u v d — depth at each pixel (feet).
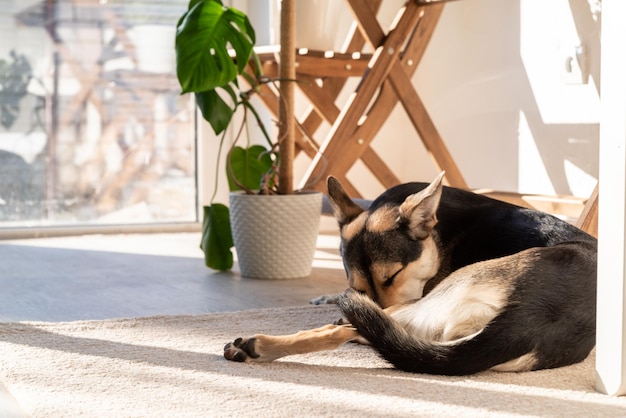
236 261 11.76
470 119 12.93
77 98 13.41
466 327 7.65
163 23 13.66
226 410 7.14
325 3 11.89
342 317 8.79
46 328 8.77
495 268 7.77
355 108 11.53
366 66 12.16
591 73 11.32
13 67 13.12
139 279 10.75
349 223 8.51
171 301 9.84
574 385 7.58
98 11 13.39
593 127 11.32
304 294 10.09
